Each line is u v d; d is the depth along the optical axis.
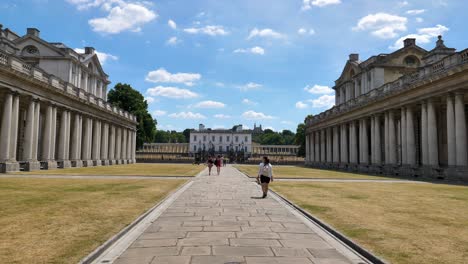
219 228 9.53
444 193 18.45
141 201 14.19
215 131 155.00
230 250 7.38
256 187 21.70
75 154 50.34
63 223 9.59
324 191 19.17
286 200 15.19
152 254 7.07
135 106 84.06
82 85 62.62
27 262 6.24
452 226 9.68
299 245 7.89
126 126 76.12
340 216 11.18
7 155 33.97
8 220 9.91
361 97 50.31
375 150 45.81
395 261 6.51
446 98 33.38
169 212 12.05
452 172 29.75
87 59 64.12
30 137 37.97
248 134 154.75
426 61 46.41
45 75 40.75
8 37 55.31
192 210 12.49
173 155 119.31
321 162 70.06
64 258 6.50
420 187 22.27
